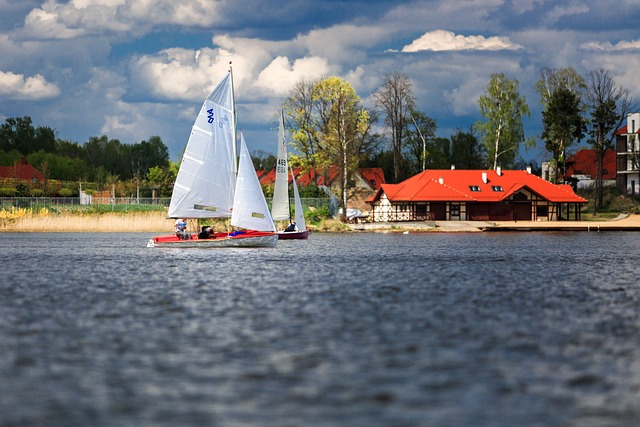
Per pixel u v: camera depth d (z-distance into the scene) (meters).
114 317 54.62
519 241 152.62
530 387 36.66
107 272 86.25
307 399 34.88
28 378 37.94
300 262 99.31
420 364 40.66
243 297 65.12
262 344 45.34
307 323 52.12
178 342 45.88
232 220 109.88
